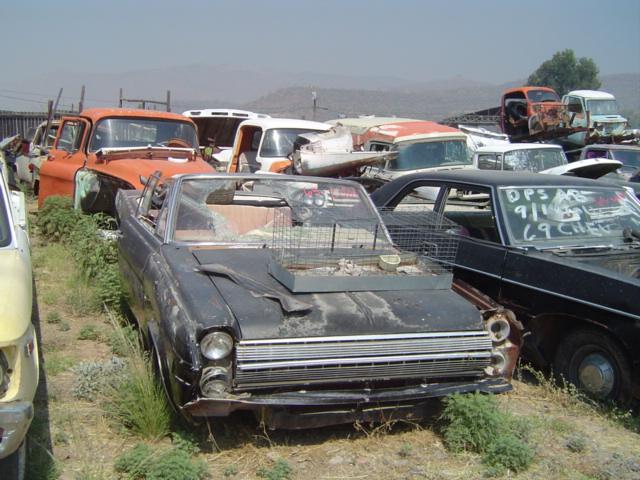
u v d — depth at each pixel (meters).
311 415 3.98
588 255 5.54
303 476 3.90
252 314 3.90
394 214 6.13
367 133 12.72
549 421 4.74
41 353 5.46
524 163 13.89
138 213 6.15
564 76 90.12
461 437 4.22
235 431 4.30
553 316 5.27
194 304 3.95
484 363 4.31
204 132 16.94
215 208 5.57
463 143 12.48
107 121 9.99
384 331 4.05
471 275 5.82
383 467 4.05
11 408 3.14
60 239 9.35
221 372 3.75
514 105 26.17
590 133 24.42
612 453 4.39
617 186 6.51
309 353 3.86
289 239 5.00
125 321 6.26
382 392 4.07
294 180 5.71
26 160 14.66
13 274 3.84
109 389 4.52
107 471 3.78
